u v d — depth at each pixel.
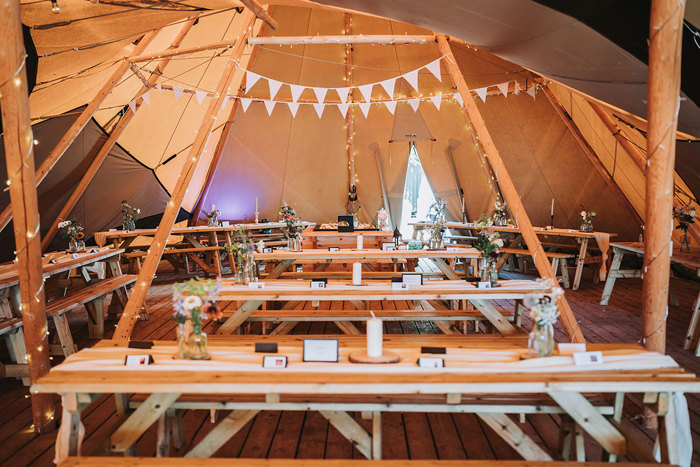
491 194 10.48
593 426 2.12
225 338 3.11
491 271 3.93
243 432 3.03
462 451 2.79
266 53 9.70
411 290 3.72
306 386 2.02
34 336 3.02
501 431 2.37
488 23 3.33
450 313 4.18
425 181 11.76
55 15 4.21
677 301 6.22
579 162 8.99
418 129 10.56
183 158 9.93
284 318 4.13
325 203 11.34
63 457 2.06
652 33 2.67
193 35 7.91
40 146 7.32
